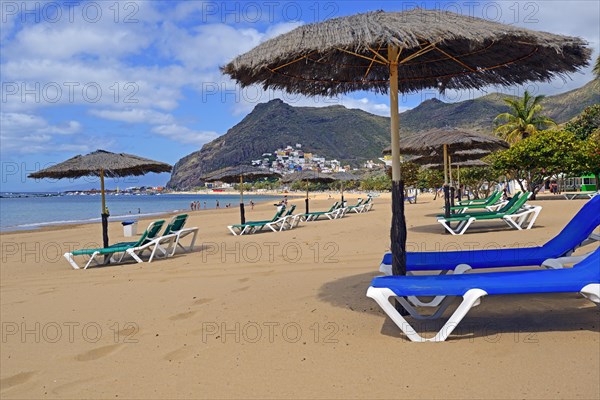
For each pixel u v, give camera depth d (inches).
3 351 159.9
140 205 2883.9
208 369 132.9
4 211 2046.0
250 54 153.9
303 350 142.1
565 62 165.8
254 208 1814.7
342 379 119.5
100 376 133.3
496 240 363.3
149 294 238.8
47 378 134.4
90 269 351.9
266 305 198.2
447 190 469.1
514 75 194.4
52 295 254.2
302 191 6560.0
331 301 197.6
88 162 418.6
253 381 122.5
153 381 127.1
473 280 141.7
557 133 1022.4
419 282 143.9
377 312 176.7
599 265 139.6
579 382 108.3
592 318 153.5
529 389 106.8
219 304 205.9
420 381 114.9
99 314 203.5
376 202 1754.4
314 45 137.5
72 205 2847.0
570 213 562.9
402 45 130.4
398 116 168.1
